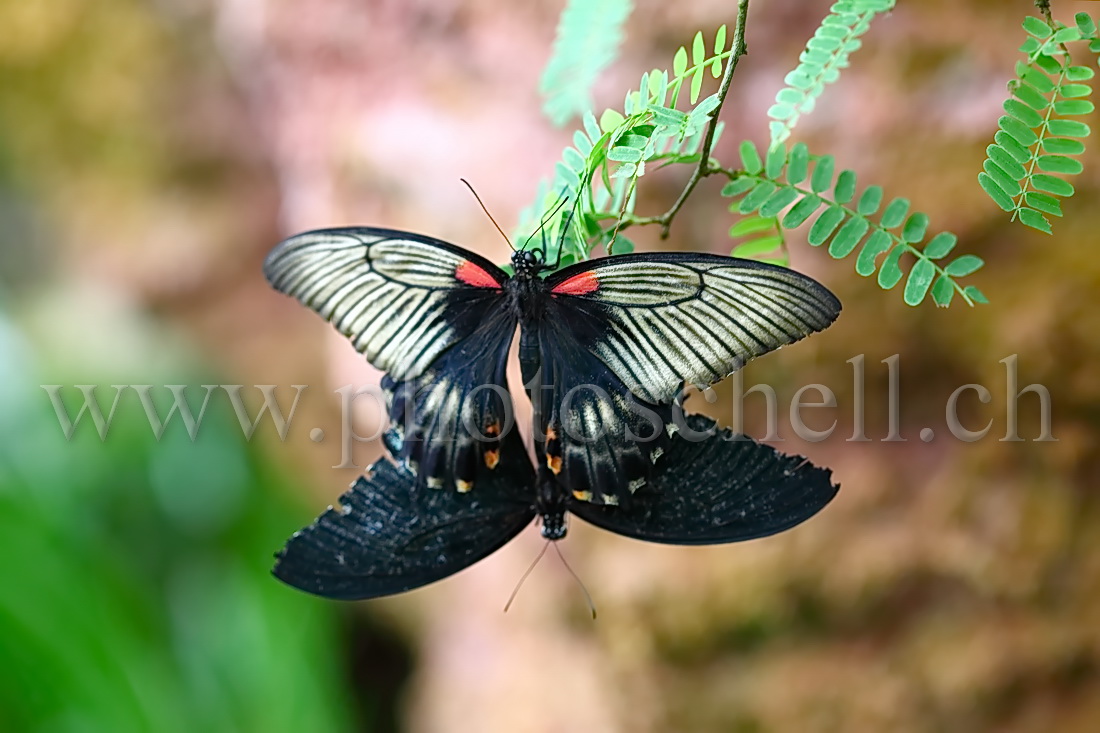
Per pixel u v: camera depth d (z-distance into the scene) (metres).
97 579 1.30
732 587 1.10
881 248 0.85
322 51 1.19
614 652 1.17
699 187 1.05
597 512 0.87
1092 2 1.00
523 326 0.87
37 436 1.42
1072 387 1.04
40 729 1.22
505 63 1.09
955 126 1.02
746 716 1.12
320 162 1.23
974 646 1.07
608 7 0.90
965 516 1.06
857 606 1.09
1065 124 0.84
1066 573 1.06
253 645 1.31
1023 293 1.03
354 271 0.86
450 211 1.12
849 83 1.04
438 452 0.87
